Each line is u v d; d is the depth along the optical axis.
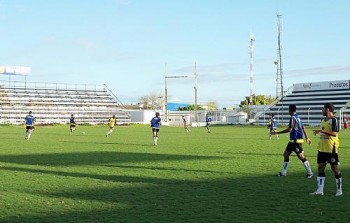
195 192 10.62
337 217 7.95
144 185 11.73
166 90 103.06
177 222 7.62
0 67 87.06
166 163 17.23
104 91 98.06
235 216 8.05
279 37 87.25
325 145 10.12
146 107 133.38
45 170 15.08
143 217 7.99
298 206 8.92
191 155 20.69
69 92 92.75
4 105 81.69
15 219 7.90
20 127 67.44
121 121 94.81
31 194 10.38
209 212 8.39
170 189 11.06
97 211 8.52
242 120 97.19
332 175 13.64
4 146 27.09
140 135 42.84
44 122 84.44
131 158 19.33
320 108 84.25
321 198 9.78
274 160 18.31
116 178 13.09
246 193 10.45
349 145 28.23
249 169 15.25
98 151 23.30
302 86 89.31
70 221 7.73
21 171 14.80
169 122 95.56
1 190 10.95
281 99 86.25
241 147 26.05
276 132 13.44
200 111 106.94
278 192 10.59
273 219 7.82
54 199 9.75
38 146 27.19
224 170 14.97
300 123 13.22
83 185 11.75
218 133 47.97
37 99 87.38
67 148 25.55
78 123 86.06
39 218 7.98
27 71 90.38
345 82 83.38
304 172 14.43
